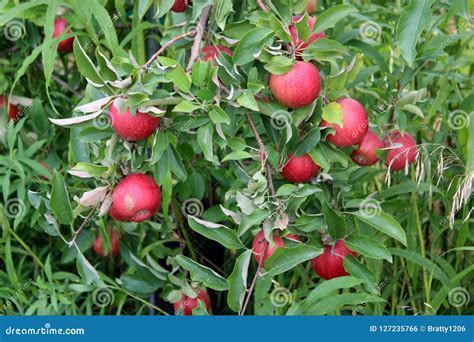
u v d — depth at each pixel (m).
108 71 1.75
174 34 2.01
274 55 1.81
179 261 1.87
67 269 2.69
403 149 2.06
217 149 2.50
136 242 2.50
